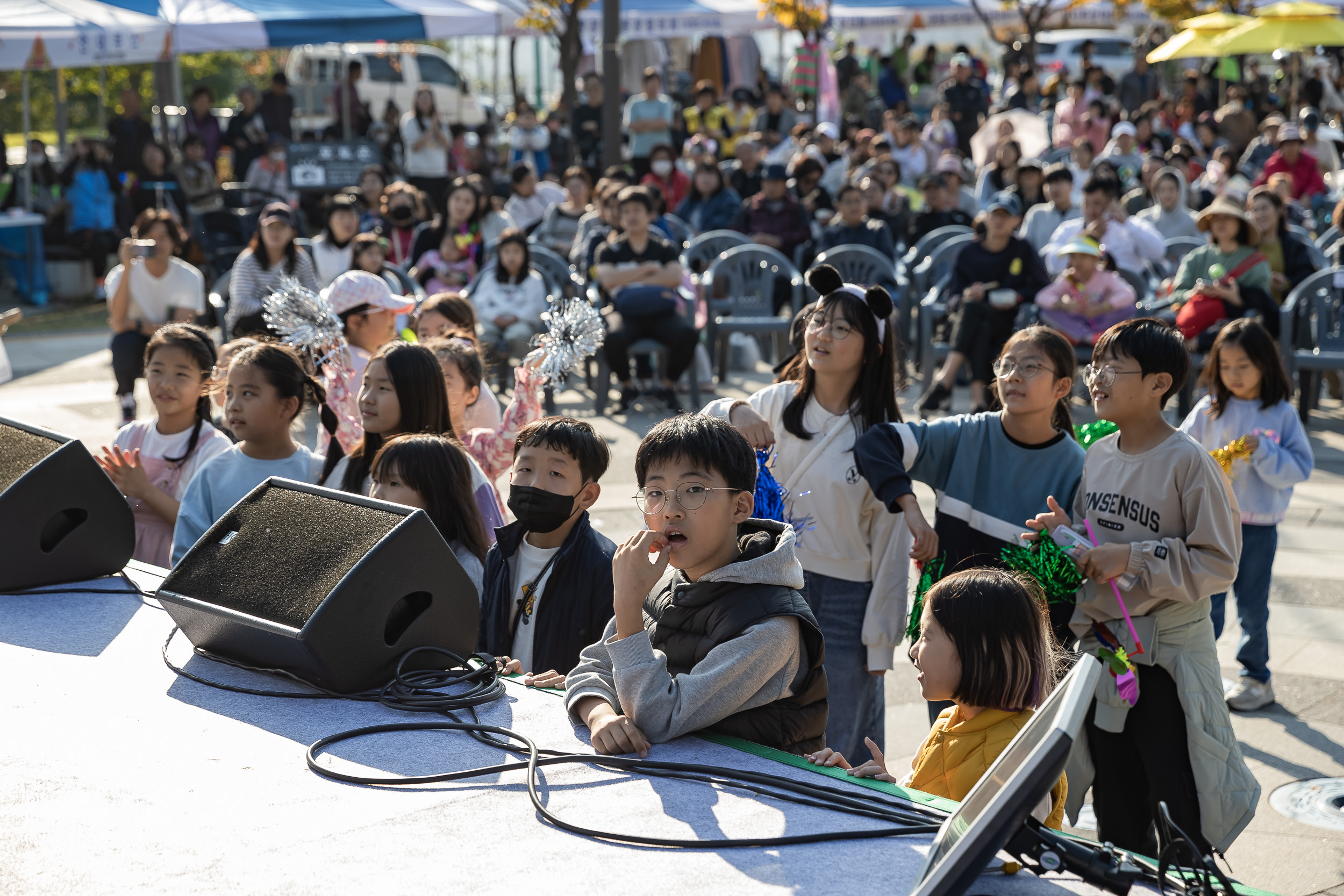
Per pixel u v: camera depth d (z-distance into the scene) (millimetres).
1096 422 3576
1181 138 17922
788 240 11984
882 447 3426
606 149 13945
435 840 2033
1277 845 3732
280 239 9086
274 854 1983
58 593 3328
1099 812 3361
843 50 28172
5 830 2055
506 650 3234
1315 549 6480
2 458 3422
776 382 3893
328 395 4785
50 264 15703
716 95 20938
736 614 2385
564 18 18875
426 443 3494
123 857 1974
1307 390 9102
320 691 2684
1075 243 9062
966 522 3500
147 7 13891
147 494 4293
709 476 2381
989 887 1886
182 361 4484
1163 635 3193
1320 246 11820
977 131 21969
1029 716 2629
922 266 10906
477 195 10852
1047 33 28594
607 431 9055
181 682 2727
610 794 2193
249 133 19312
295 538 2818
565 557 3162
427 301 6016
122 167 18031
